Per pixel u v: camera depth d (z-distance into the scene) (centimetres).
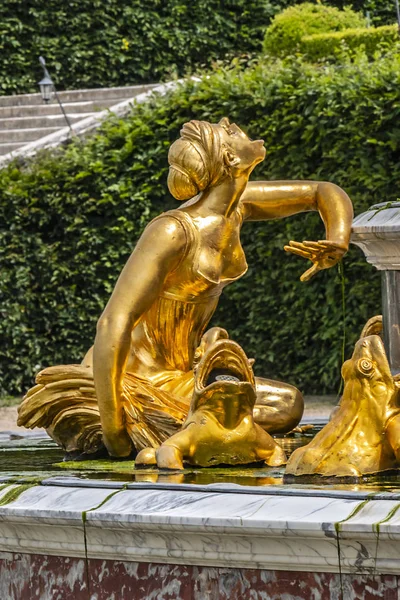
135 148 2364
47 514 511
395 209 746
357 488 523
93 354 702
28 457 796
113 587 508
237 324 2289
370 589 446
